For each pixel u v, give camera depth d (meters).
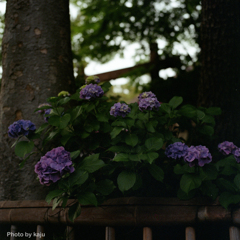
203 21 3.03
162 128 1.97
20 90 2.42
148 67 5.20
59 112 1.85
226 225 1.58
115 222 1.64
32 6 2.57
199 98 3.01
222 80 2.86
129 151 1.66
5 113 2.40
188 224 1.54
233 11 2.90
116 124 1.75
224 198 1.46
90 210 1.72
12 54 2.50
